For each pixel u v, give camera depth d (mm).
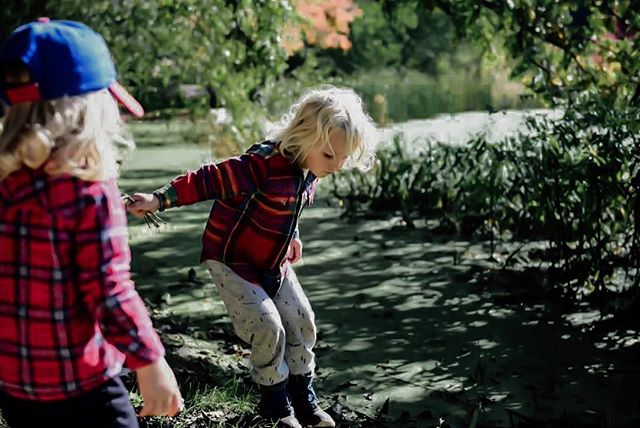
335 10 14445
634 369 4762
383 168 8648
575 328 5332
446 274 6391
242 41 7863
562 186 6102
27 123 2309
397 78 24766
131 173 10289
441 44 26297
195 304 5754
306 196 3699
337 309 5672
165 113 14492
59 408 2416
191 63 8453
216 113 10984
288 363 3836
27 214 2312
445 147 8477
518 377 4648
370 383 4539
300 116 3555
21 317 2348
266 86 8414
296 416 3863
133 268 6543
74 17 8352
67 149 2309
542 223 6805
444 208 7945
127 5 8516
